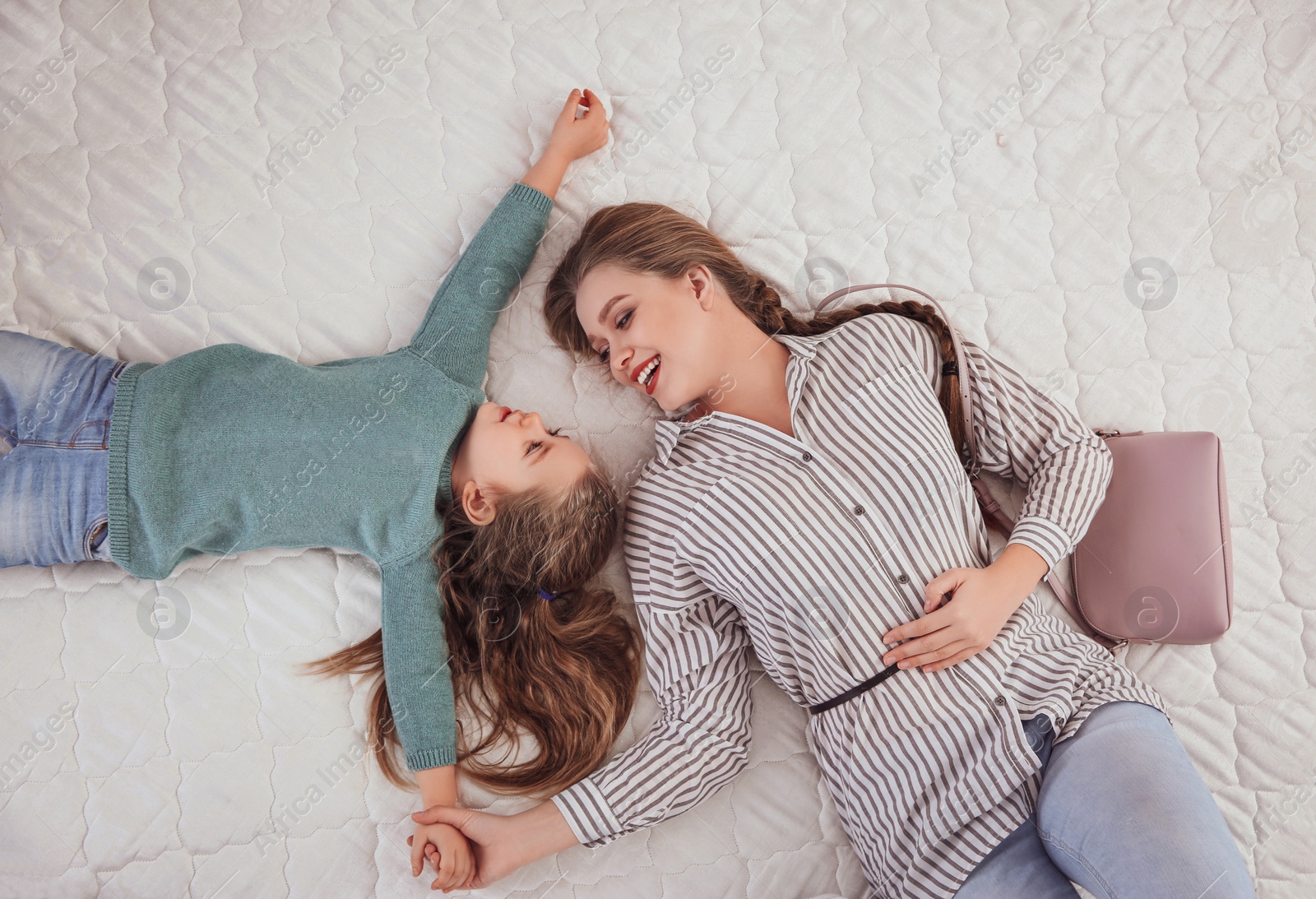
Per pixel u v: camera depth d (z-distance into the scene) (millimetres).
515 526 1337
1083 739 1156
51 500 1219
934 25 1521
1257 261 1515
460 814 1263
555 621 1396
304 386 1296
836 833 1374
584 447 1464
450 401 1337
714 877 1351
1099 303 1510
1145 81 1524
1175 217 1519
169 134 1408
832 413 1275
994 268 1513
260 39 1436
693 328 1307
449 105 1463
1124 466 1381
